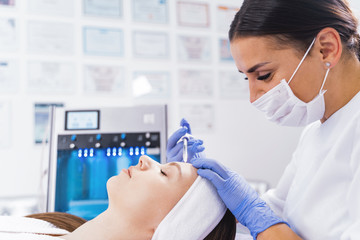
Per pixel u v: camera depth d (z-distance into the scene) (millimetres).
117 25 2262
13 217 1014
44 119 2078
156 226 875
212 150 2432
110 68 2232
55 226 1045
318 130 925
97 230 895
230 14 2566
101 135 1238
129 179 938
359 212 671
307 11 754
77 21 2170
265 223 780
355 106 809
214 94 2477
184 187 908
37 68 2078
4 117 1998
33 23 2080
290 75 779
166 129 1268
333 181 792
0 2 2021
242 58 797
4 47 2020
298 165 1022
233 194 850
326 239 750
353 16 825
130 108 1267
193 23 2455
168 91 2359
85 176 1215
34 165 2037
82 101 2160
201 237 870
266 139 2572
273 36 750
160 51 2355
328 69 766
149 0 2346
